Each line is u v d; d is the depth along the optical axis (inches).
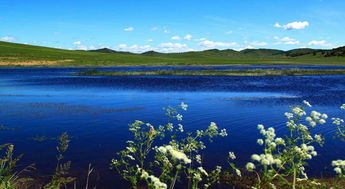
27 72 2201.0
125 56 4980.3
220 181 273.4
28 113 624.1
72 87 1182.9
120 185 267.3
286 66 3590.1
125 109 678.5
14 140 419.2
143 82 1424.7
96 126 509.4
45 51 4357.8
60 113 625.0
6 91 1040.8
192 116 600.4
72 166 316.2
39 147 385.7
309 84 1348.4
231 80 1572.3
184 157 130.7
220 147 387.2
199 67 3294.8
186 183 268.1
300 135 199.6
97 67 3139.8
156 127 495.8
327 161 329.7
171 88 1157.1
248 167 130.9
